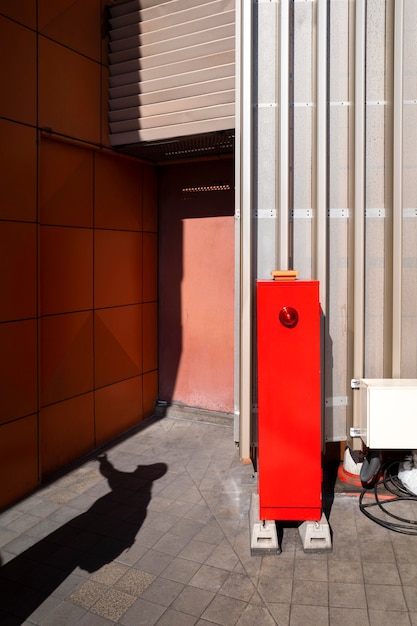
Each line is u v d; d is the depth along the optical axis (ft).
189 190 22.85
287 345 12.51
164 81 19.13
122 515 15.20
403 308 14.32
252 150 13.60
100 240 20.40
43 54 17.19
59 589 11.93
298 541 13.34
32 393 16.98
